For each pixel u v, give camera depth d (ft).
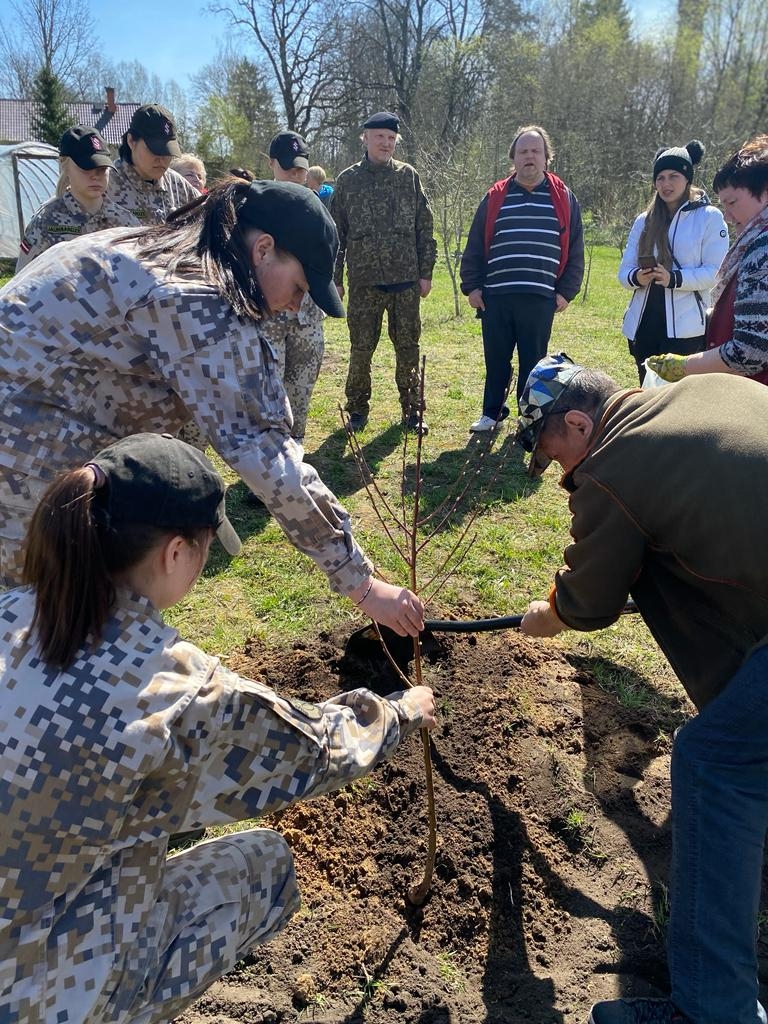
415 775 9.35
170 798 4.87
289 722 5.17
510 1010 7.09
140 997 5.11
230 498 16.57
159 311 6.02
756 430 6.21
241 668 11.16
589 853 8.66
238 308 6.11
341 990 7.17
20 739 4.55
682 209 16.61
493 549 14.78
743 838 6.17
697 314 16.85
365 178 18.70
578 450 7.10
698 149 19.65
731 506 6.05
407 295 19.26
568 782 9.43
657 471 6.29
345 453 18.99
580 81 93.30
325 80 106.52
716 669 6.85
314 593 13.12
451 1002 7.12
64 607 4.59
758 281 9.64
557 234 18.39
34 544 4.63
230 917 5.63
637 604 7.61
